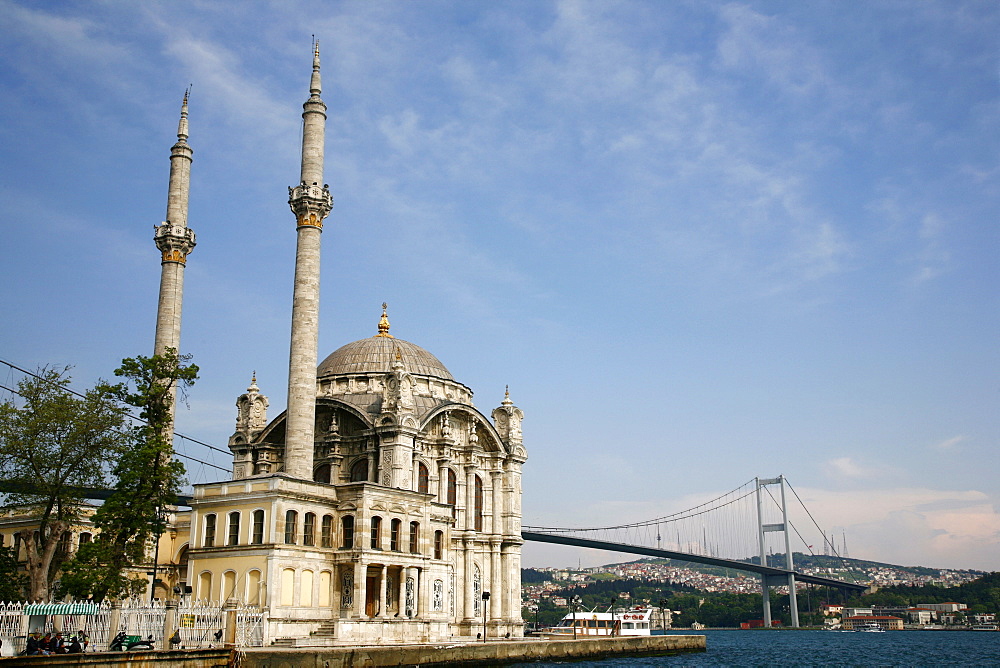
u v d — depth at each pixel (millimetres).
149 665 57875
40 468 75375
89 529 101500
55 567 96562
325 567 84688
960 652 164875
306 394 93125
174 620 66125
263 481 82938
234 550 81625
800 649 169500
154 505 76750
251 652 65688
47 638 57250
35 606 61281
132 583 74312
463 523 110750
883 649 174000
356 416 104625
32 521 95750
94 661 55312
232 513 83625
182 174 105062
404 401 103312
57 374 78500
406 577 90062
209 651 61656
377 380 111125
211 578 82438
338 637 78938
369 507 86750
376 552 86188
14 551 96375
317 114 101688
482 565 112625
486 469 116312
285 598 79875
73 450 76375
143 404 79250
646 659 112125
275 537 80312
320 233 98812
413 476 103750
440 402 111938
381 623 84062
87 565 72500
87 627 62750
